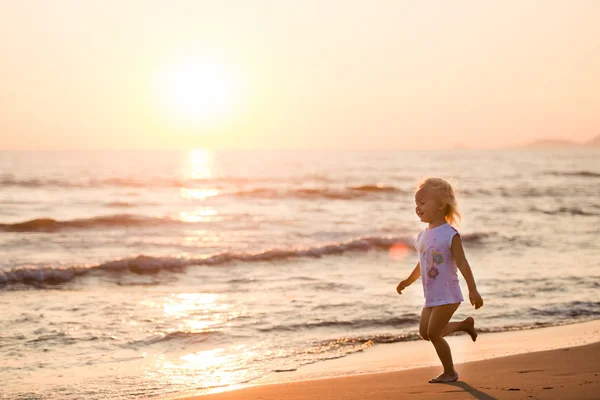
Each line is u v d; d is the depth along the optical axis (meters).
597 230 17.42
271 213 22.98
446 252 4.29
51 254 13.63
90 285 9.73
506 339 6.38
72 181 38.72
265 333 6.71
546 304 8.16
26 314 7.45
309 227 18.75
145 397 4.63
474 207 25.03
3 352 5.86
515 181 43.78
